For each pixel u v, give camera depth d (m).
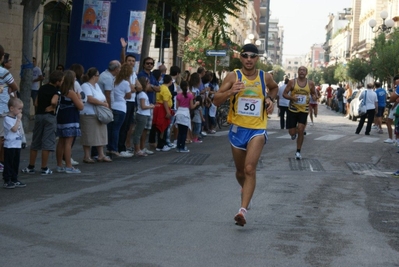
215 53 30.00
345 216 8.62
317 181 11.85
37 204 8.79
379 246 7.01
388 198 10.32
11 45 23.17
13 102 10.04
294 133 15.44
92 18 17.84
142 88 15.16
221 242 6.91
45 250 6.38
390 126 21.19
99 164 13.55
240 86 7.82
